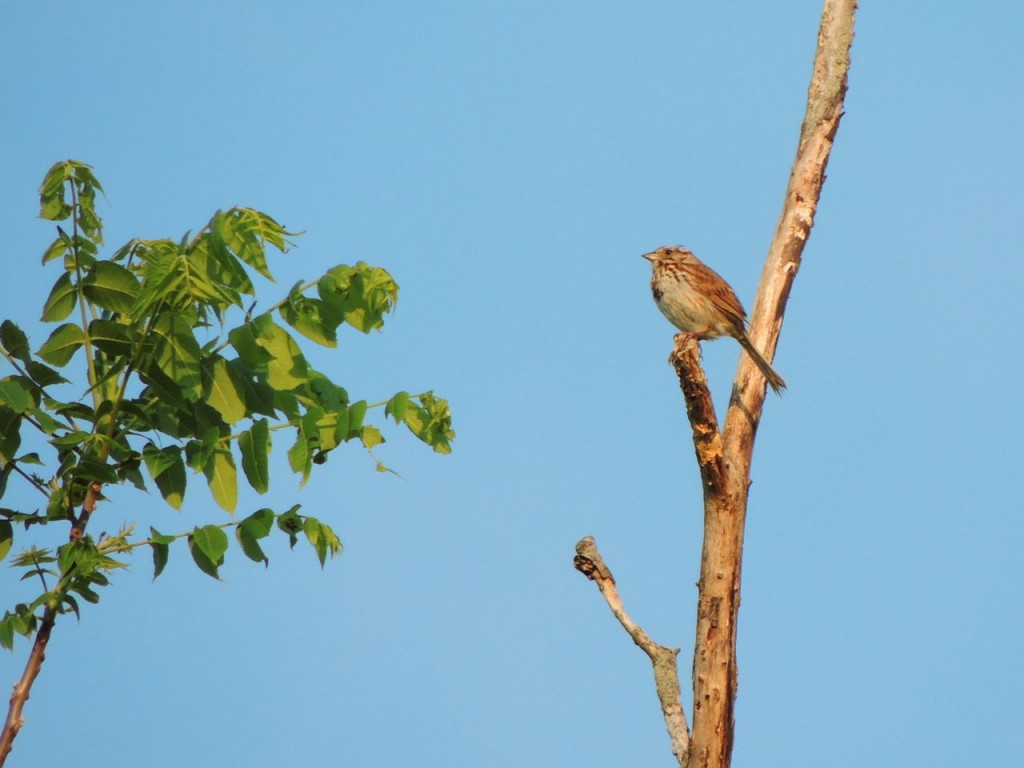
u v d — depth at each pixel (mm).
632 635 12016
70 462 9891
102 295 10094
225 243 9898
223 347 10250
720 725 11258
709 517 11758
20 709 9164
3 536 9922
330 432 10180
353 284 10461
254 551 9867
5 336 10023
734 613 11578
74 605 9438
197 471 9969
